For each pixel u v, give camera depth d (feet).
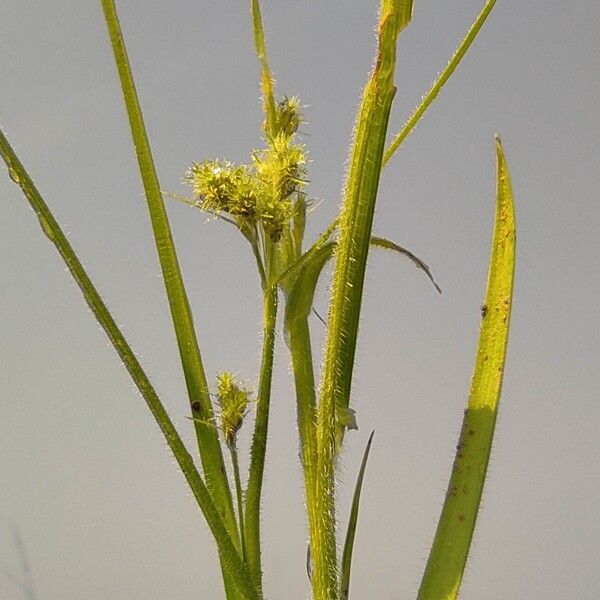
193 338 0.97
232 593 0.97
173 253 0.97
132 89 0.96
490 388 0.98
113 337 0.93
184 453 0.93
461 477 0.97
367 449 0.96
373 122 0.93
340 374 0.95
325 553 0.95
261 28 0.98
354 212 0.94
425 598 0.96
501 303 0.98
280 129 0.98
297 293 0.97
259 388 0.96
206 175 0.96
